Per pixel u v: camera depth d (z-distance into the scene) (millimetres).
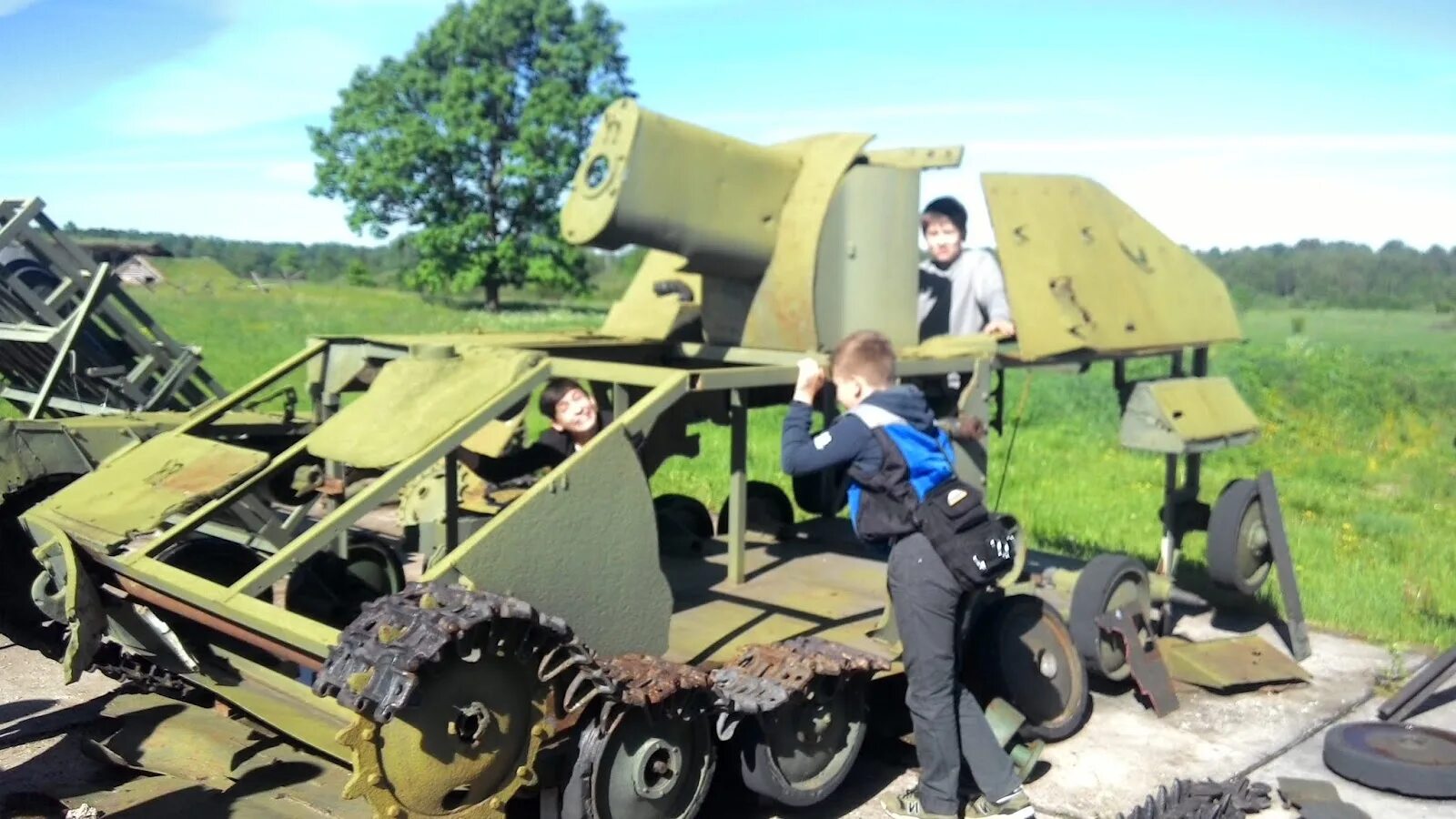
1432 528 9977
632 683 3359
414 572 6359
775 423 13945
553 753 3438
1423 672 5328
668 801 3598
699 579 5145
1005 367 5523
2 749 4527
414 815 3066
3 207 6531
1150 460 12930
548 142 54781
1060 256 5551
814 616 4602
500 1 55594
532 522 3430
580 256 55594
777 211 4984
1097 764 4773
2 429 4641
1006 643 4645
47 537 4277
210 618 3658
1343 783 4652
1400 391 19375
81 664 3877
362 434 4066
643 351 5449
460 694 3115
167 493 4160
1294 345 27516
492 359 4219
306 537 3656
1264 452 14438
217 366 19078
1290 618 6078
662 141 4574
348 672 2939
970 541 3852
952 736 3961
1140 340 5707
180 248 116812
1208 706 5445
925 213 6137
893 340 5133
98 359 7043
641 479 3707
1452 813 4391
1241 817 4250
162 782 4035
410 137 54375
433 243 53875
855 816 4195
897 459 3939
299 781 3965
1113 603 5363
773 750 3871
